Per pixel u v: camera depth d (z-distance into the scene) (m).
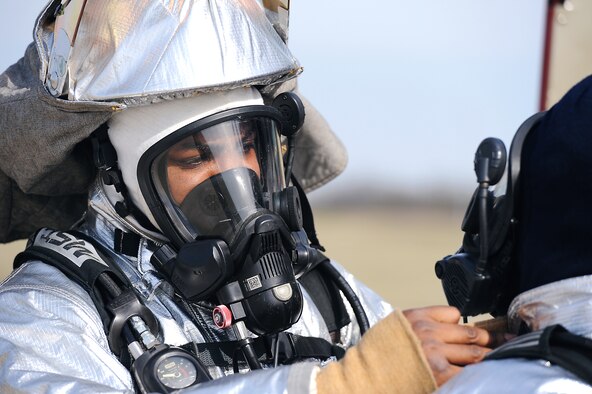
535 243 2.80
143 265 3.66
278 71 3.59
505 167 2.91
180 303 3.66
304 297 3.99
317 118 4.41
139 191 3.62
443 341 2.97
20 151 3.66
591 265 2.66
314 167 4.65
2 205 4.04
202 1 3.54
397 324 2.88
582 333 2.61
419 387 2.82
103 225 3.76
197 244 3.46
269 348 3.67
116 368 3.32
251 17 3.65
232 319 3.47
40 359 3.24
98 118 3.45
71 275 3.52
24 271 3.61
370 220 24.38
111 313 3.40
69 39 3.46
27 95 3.62
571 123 2.75
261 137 3.64
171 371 3.25
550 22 5.10
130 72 3.43
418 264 16.11
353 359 2.91
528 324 2.79
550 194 2.75
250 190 3.53
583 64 5.10
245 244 3.45
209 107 3.51
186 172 3.53
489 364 2.60
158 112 3.49
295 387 2.87
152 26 3.48
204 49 3.46
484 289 3.01
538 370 2.52
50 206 4.13
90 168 3.90
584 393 2.46
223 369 3.56
